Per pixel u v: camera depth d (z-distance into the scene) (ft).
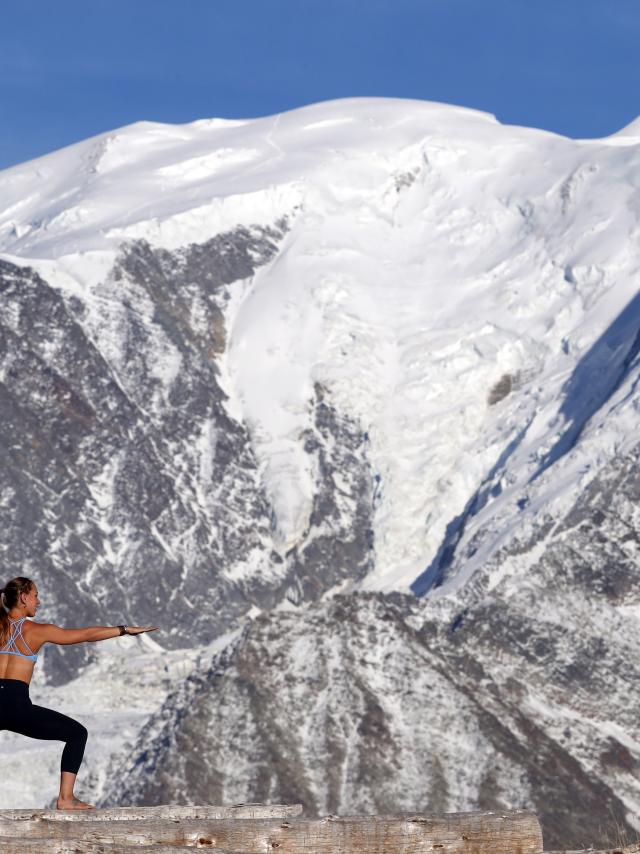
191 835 33.71
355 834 33.91
